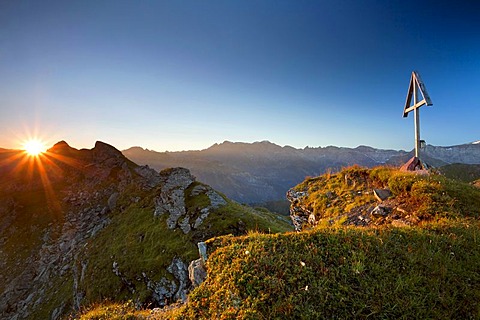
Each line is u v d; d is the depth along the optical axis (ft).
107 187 356.38
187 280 131.23
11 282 246.88
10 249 286.87
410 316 19.92
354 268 24.50
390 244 28.45
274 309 21.36
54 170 418.51
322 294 22.20
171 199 207.72
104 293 156.76
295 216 57.21
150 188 289.53
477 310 19.79
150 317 30.60
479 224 31.37
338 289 22.57
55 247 274.57
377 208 41.16
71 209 334.65
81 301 168.04
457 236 29.04
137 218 216.95
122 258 170.19
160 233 174.60
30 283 244.83
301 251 28.43
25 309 211.20
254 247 30.04
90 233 268.82
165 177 260.21
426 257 25.81
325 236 30.78
